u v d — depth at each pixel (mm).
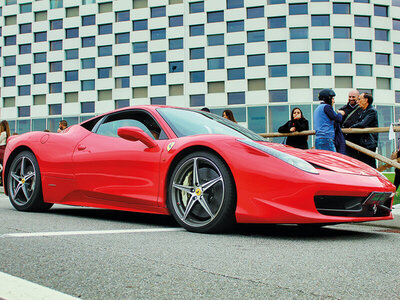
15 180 4293
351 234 3150
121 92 39281
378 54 36156
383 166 5434
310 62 35125
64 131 4246
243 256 2127
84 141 3857
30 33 42094
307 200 2674
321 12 35094
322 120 5109
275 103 35281
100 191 3562
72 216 3852
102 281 1598
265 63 35688
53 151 4020
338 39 35156
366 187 2840
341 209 2826
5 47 42781
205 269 1816
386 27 35938
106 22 39844
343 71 35219
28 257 1982
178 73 37875
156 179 3199
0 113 42469
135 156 3357
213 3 37000
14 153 4344
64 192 3881
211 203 2936
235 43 36438
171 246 2352
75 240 2451
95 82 39906
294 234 3059
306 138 5984
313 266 1934
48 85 41188
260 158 2818
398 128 5078
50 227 3018
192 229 2975
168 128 3357
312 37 35156
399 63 36281
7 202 5242
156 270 1777
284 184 2713
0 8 43094
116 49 39500
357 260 2100
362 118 5477
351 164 3168
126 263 1894
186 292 1476
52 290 1467
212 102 36812
